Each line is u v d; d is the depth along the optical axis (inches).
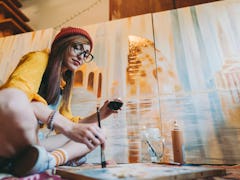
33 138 24.6
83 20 87.3
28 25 88.8
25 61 42.1
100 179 17.0
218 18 63.7
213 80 57.2
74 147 34.3
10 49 77.2
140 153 54.2
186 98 57.4
